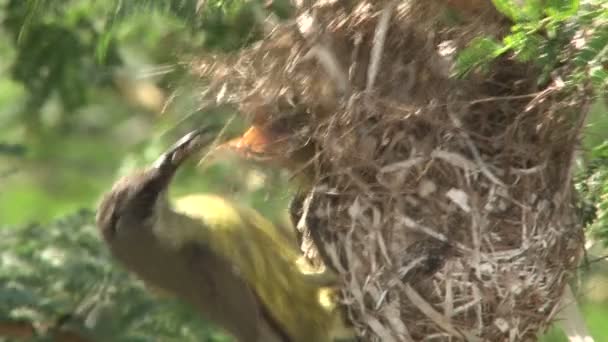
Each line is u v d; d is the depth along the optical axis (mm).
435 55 9695
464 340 9898
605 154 10156
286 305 10961
